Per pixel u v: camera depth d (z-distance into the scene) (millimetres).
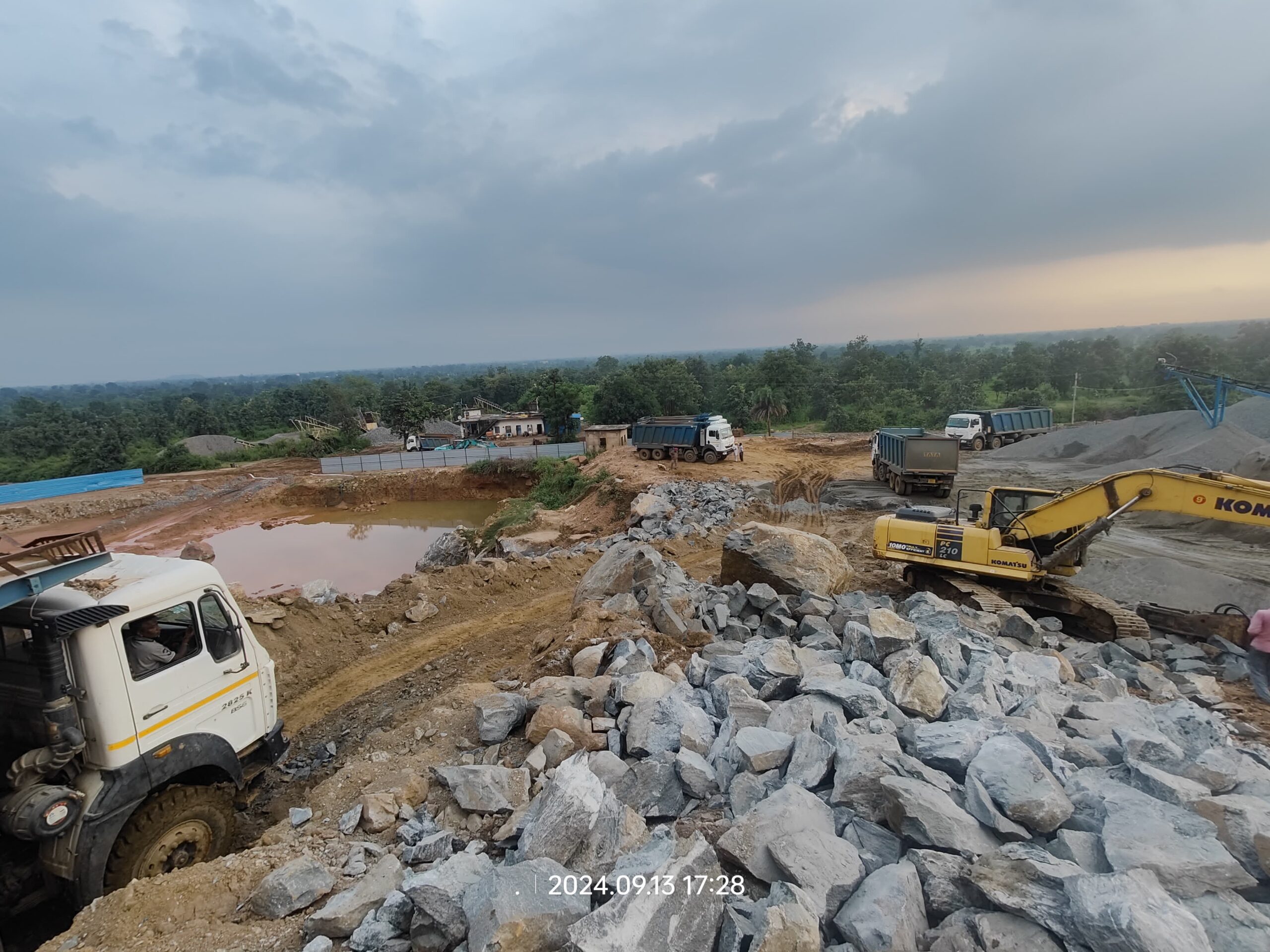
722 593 12633
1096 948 3664
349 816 6438
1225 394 30438
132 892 5289
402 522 44469
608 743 7066
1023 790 4953
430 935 4340
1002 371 96312
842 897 4328
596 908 4156
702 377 98312
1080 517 12539
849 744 5691
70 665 5727
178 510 46625
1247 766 5641
